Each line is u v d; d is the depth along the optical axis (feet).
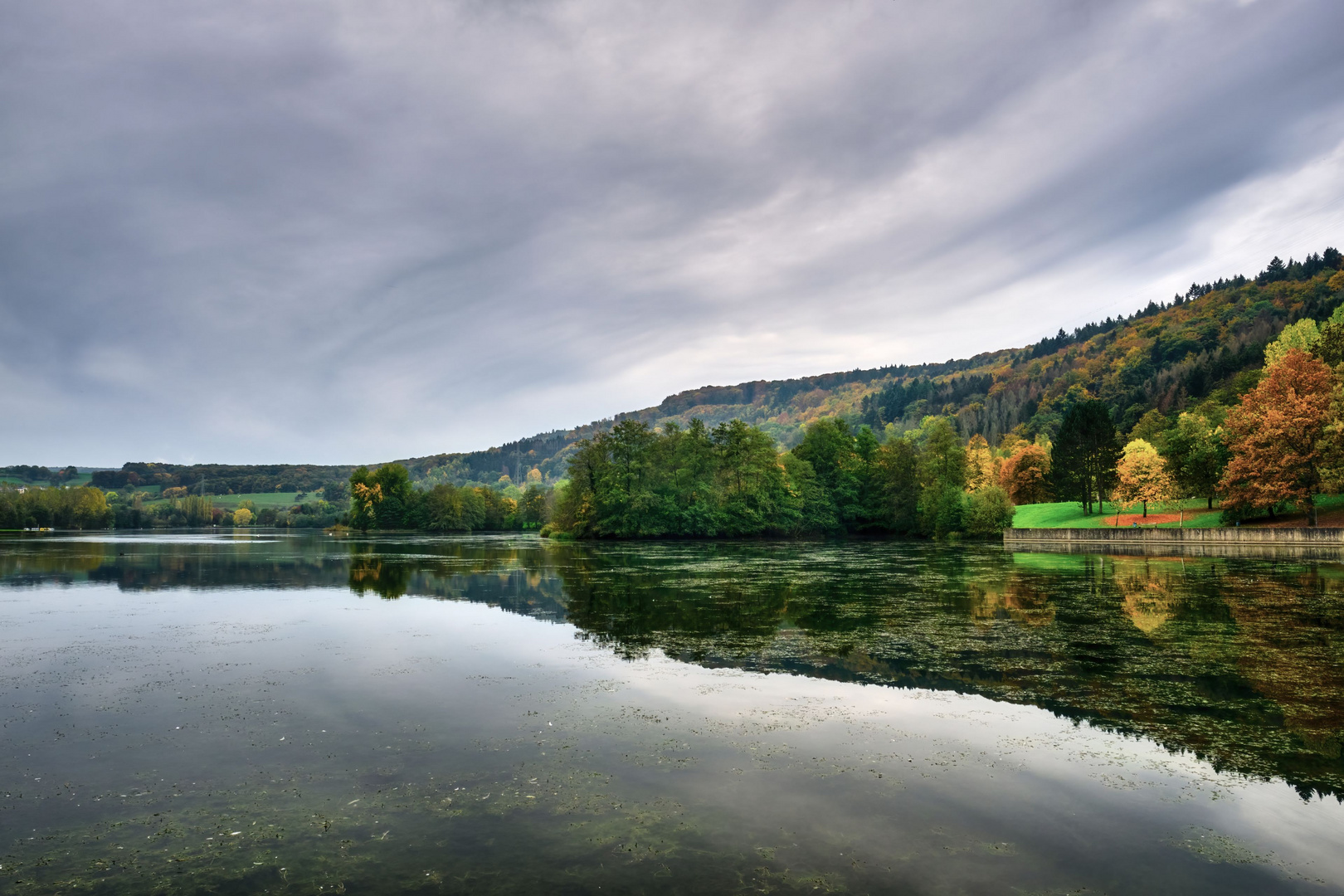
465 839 25.85
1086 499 295.69
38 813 28.35
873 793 29.73
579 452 318.45
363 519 475.31
